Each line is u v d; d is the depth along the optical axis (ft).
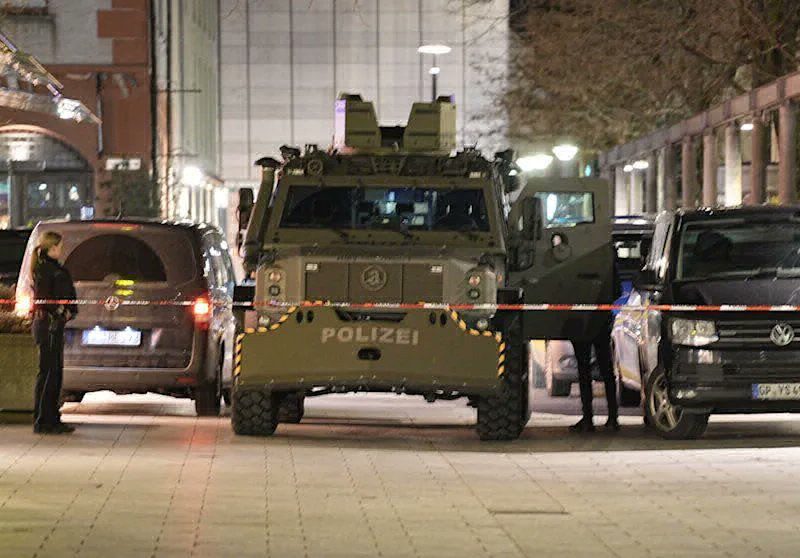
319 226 98.78
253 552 55.36
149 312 113.39
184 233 114.52
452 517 63.46
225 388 124.98
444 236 98.53
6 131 396.98
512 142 397.39
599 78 261.03
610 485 72.95
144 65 396.57
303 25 473.67
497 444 94.94
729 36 214.48
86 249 114.21
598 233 104.01
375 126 102.42
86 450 86.43
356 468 79.30
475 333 94.73
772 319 96.48
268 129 476.13
